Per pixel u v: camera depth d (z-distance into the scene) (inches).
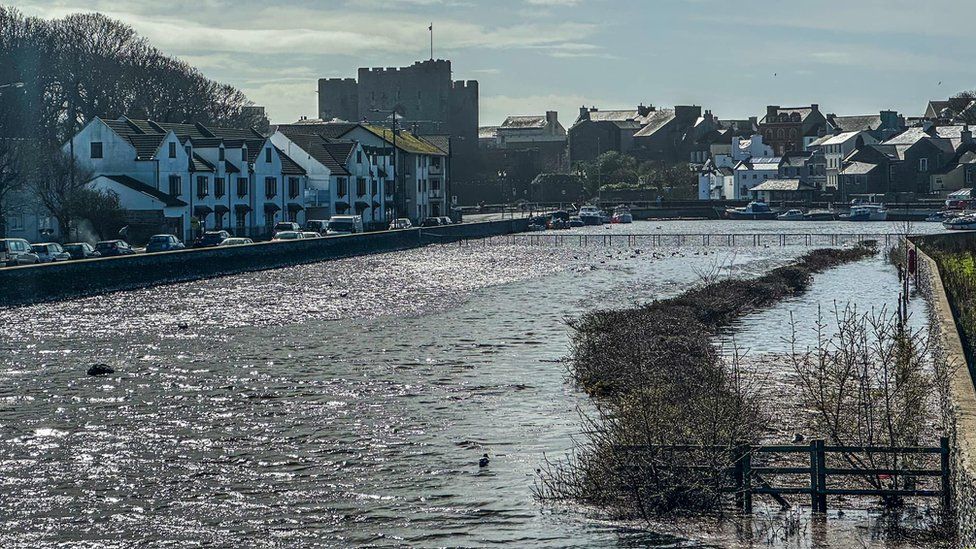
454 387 1718.8
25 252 3353.8
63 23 6732.3
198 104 7500.0
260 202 5674.2
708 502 1107.3
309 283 3459.6
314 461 1311.5
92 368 1839.3
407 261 4483.3
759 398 1517.0
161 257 3400.6
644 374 1606.8
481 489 1202.6
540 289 3334.2
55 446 1374.3
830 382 1466.5
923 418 1342.3
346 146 6535.4
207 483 1231.5
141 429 1457.9
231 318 2561.5
